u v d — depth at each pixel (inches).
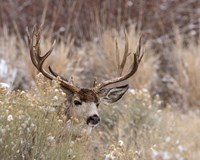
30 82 1214.9
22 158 670.5
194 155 1027.3
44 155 680.4
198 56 1424.7
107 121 983.6
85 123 759.1
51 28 1459.2
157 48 1502.2
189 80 1371.8
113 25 1508.4
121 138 970.1
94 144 865.5
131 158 715.4
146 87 1296.8
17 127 674.2
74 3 1514.5
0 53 1316.4
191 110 1327.5
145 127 993.5
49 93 720.3
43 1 1520.7
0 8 1497.3
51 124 701.3
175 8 1603.1
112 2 1534.2
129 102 1007.0
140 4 1551.4
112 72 1332.4
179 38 1480.1
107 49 1364.4
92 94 767.7
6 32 1392.7
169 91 1359.5
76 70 1314.0
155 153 944.3
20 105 695.7
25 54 1301.7
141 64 1318.9
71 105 763.4
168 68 1443.2
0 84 733.9
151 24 1551.4
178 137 1071.0
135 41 1376.7
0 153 656.4
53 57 1305.4
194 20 1614.2
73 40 1398.9
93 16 1512.1
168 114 1127.0
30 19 1499.8
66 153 687.7
